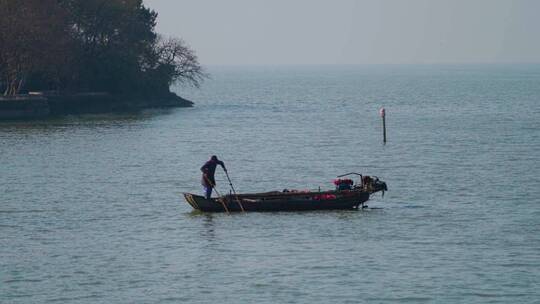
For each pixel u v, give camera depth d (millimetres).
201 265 149500
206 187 191625
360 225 177500
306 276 142875
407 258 152500
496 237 166750
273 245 162125
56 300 132250
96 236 170500
